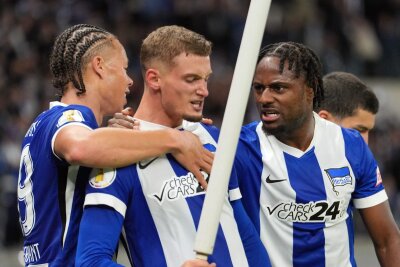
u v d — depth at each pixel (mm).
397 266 7500
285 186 7324
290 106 7129
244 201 7391
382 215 7578
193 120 6594
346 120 8094
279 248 7379
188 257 6523
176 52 6504
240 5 29766
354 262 7680
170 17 28500
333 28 30578
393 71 31875
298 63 7121
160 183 6586
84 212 6535
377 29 32375
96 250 6312
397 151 25953
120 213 6492
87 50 6898
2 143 22562
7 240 21281
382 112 29047
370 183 7555
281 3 30484
